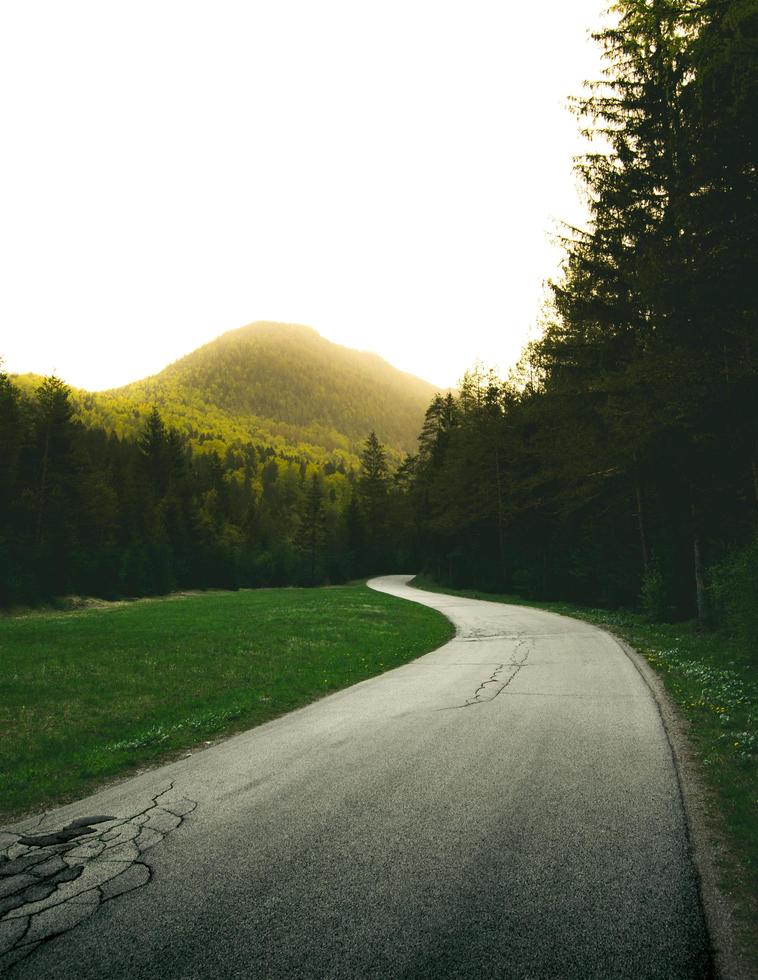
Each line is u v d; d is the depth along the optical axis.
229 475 165.75
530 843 4.39
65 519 47.31
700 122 11.64
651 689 9.81
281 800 5.51
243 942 3.28
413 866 4.09
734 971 2.93
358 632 20.70
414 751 6.89
